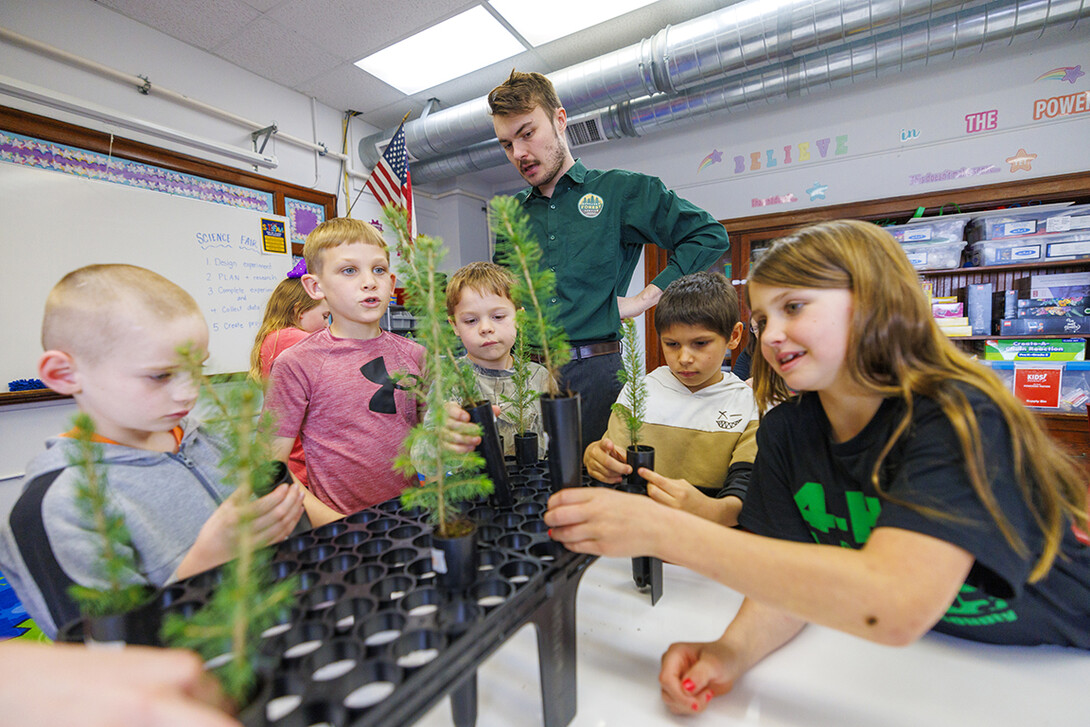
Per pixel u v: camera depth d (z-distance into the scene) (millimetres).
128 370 559
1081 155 2473
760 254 553
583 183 1462
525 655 546
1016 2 2127
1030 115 2557
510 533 557
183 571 489
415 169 3762
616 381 1453
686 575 708
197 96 2605
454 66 2887
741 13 2230
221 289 2695
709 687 450
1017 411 445
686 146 3473
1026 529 425
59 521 533
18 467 2074
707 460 1039
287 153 3066
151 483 657
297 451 1360
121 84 2316
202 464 755
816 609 381
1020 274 2674
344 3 2311
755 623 528
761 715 437
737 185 3334
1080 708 438
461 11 2414
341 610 426
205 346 618
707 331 1022
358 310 1176
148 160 2393
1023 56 2541
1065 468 489
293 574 487
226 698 282
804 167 3127
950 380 453
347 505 1178
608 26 2590
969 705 445
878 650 537
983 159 2674
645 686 479
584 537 448
